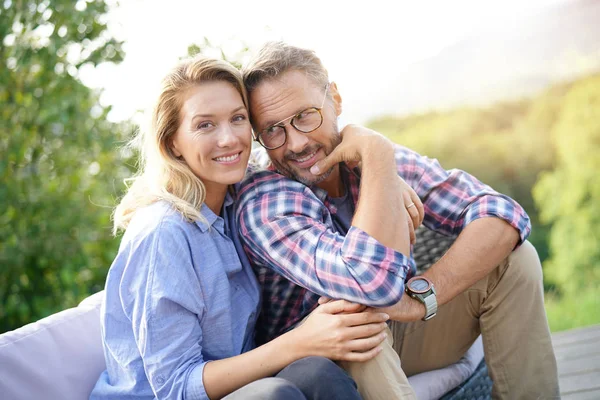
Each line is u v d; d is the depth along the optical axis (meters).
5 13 3.16
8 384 1.61
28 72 3.33
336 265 1.61
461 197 2.08
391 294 1.58
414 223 1.93
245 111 1.77
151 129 1.76
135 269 1.63
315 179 1.90
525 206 6.38
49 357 1.71
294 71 1.84
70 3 3.17
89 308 1.89
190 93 1.71
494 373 1.96
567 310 5.38
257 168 1.99
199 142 1.71
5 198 3.23
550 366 1.91
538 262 1.95
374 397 1.58
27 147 3.34
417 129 6.88
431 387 1.90
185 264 1.63
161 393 1.56
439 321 2.00
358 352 1.57
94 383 1.79
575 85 6.20
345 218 2.06
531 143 6.36
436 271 1.86
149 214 1.69
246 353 1.58
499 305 1.92
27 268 3.31
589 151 6.01
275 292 1.91
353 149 1.84
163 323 1.57
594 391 2.66
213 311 1.68
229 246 1.80
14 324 3.31
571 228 6.02
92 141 3.44
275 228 1.74
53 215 3.38
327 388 1.38
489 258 1.87
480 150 6.61
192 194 1.75
